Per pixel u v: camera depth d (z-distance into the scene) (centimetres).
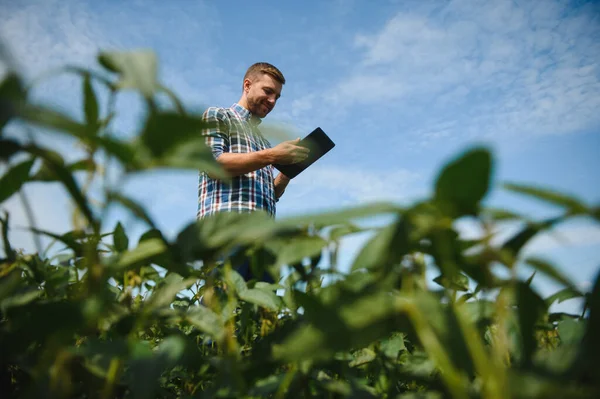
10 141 44
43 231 61
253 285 95
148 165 45
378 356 79
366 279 60
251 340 104
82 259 66
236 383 60
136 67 43
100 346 56
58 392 49
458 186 40
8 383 63
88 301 50
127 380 66
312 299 65
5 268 67
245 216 57
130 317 65
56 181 56
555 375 41
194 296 106
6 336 53
